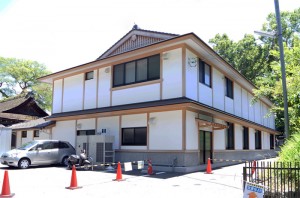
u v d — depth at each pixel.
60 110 23.95
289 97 11.32
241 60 42.69
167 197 9.21
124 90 19.02
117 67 19.91
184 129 15.80
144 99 17.77
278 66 12.51
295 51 11.26
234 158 22.48
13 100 38.94
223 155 20.50
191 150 16.20
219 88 21.06
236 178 13.16
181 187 10.89
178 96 16.22
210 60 19.28
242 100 26.41
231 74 22.83
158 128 16.83
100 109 19.77
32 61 52.50
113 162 17.78
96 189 10.52
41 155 18.23
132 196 9.34
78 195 9.48
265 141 33.34
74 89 22.95
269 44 41.34
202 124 16.81
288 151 9.47
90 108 21.25
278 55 12.31
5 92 51.75
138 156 17.44
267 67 41.16
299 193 7.49
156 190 10.30
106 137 17.69
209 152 18.67
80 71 22.41
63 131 23.02
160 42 16.53
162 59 17.23
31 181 12.39
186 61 16.47
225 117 19.95
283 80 11.36
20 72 50.34
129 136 18.25
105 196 9.33
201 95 18.06
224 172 15.47
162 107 15.96
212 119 19.34
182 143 15.73
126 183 11.83
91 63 20.62
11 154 17.55
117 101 19.33
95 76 21.33
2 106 37.69
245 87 27.02
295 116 12.14
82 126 21.45
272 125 39.03
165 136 16.45
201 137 17.88
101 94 20.59
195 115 17.09
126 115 18.55
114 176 13.86
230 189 10.48
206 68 19.28
